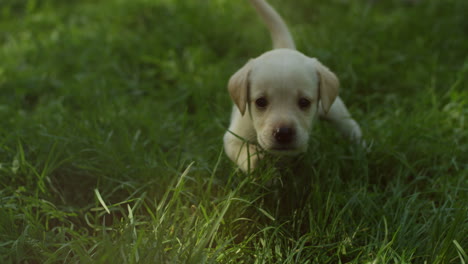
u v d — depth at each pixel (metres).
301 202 1.03
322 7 1.74
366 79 1.35
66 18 1.76
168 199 1.05
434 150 1.14
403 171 1.11
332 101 1.04
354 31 1.50
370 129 1.18
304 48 1.37
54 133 1.14
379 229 0.98
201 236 0.95
